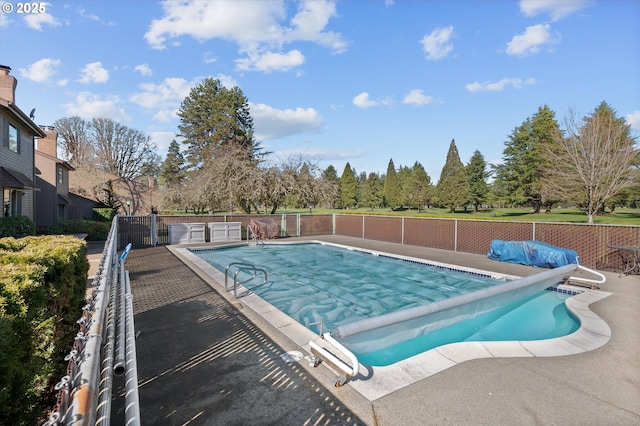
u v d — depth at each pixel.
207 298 6.00
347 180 57.31
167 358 3.64
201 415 2.63
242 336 4.25
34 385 2.45
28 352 2.34
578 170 18.92
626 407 2.79
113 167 38.16
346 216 18.33
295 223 18.42
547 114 29.83
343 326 3.79
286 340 4.12
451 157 44.72
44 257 3.37
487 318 6.03
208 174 22.92
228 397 2.89
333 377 3.24
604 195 18.67
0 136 11.99
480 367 3.48
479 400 2.87
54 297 3.31
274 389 3.02
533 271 8.69
